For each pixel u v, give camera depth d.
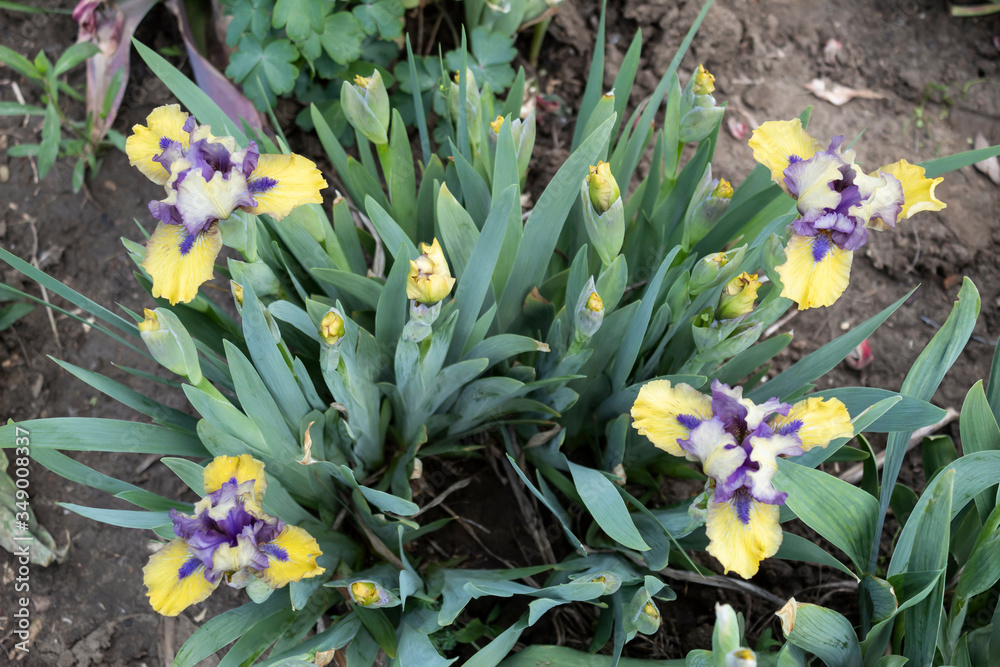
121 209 0.63
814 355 0.45
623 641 0.41
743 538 0.35
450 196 0.42
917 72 0.72
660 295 0.47
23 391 0.59
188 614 0.53
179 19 0.63
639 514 0.46
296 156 0.39
